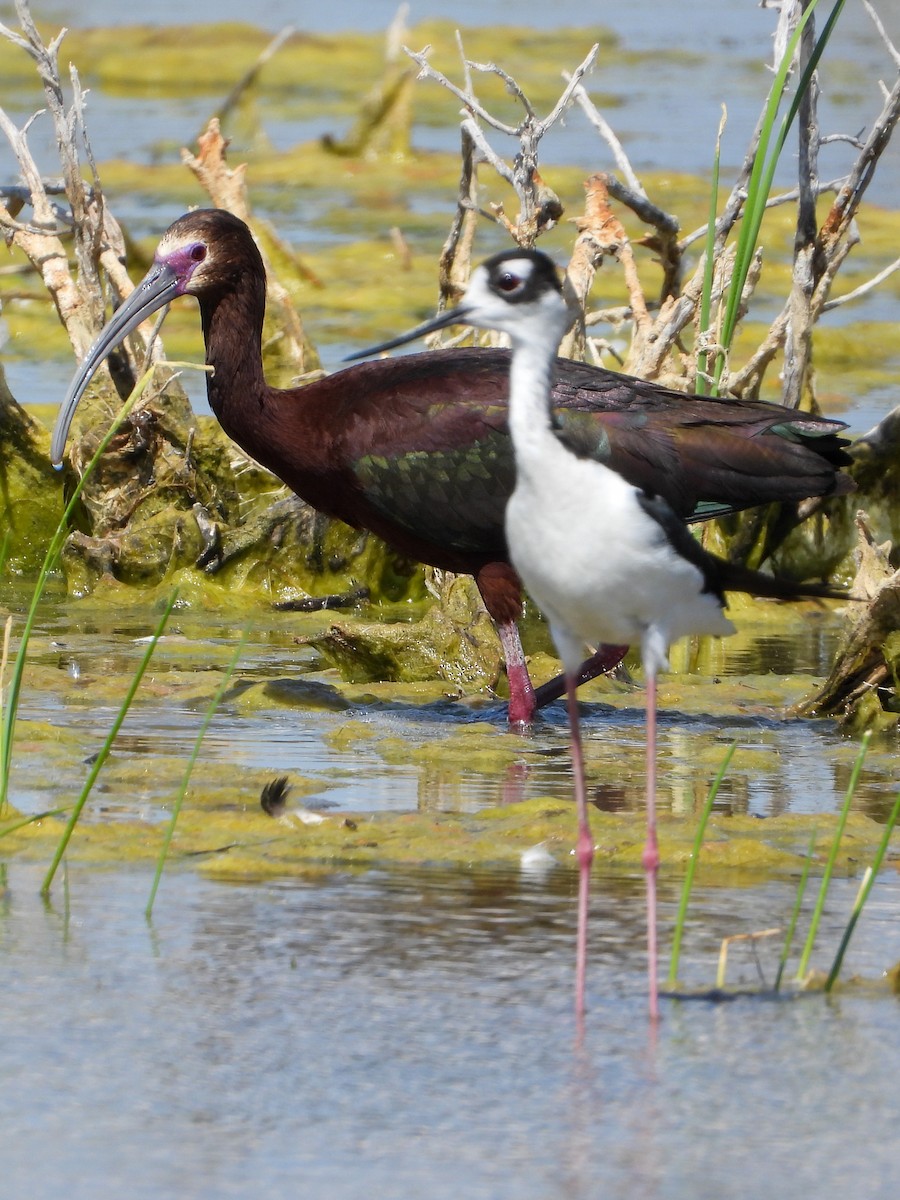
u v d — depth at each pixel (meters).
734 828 9.62
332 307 24.39
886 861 9.14
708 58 48.25
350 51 48.03
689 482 11.79
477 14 56.31
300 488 12.83
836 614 16.19
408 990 7.23
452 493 12.29
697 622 7.95
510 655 12.21
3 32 15.97
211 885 8.43
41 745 10.88
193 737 11.38
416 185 33.28
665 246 15.60
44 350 22.58
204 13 55.12
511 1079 6.46
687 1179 5.77
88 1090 6.29
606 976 7.46
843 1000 7.29
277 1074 6.45
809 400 16.27
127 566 15.59
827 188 15.42
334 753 11.16
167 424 15.84
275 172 34.09
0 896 8.19
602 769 11.02
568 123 37.75
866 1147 6.01
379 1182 5.71
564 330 7.79
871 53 46.84
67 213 16.36
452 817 9.70
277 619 15.14
